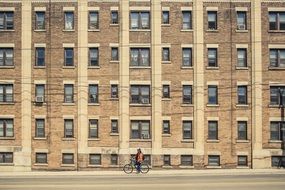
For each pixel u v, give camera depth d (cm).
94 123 5584
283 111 5578
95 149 5550
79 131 5562
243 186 3127
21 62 5606
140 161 4788
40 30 5625
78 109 5569
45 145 5575
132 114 5566
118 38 5603
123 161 5534
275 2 5622
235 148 5559
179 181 3553
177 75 5578
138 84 5578
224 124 5569
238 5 5625
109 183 3394
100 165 5541
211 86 5588
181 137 5550
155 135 5541
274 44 5603
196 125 5544
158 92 5562
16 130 5581
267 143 5569
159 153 5528
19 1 5641
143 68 5581
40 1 5634
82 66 5584
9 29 5631
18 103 5594
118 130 5569
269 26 5619
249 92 5591
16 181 3688
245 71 5594
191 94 5588
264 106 5581
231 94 5578
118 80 5588
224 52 5594
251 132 5566
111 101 5581
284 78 5591
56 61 5606
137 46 5584
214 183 3344
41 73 5606
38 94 5609
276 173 4688
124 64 5575
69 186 3169
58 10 5628
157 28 5584
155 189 2952
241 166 5562
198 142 5541
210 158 5556
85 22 5603
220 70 5588
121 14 5600
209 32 5597
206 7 5609
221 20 5609
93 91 5600
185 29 5597
